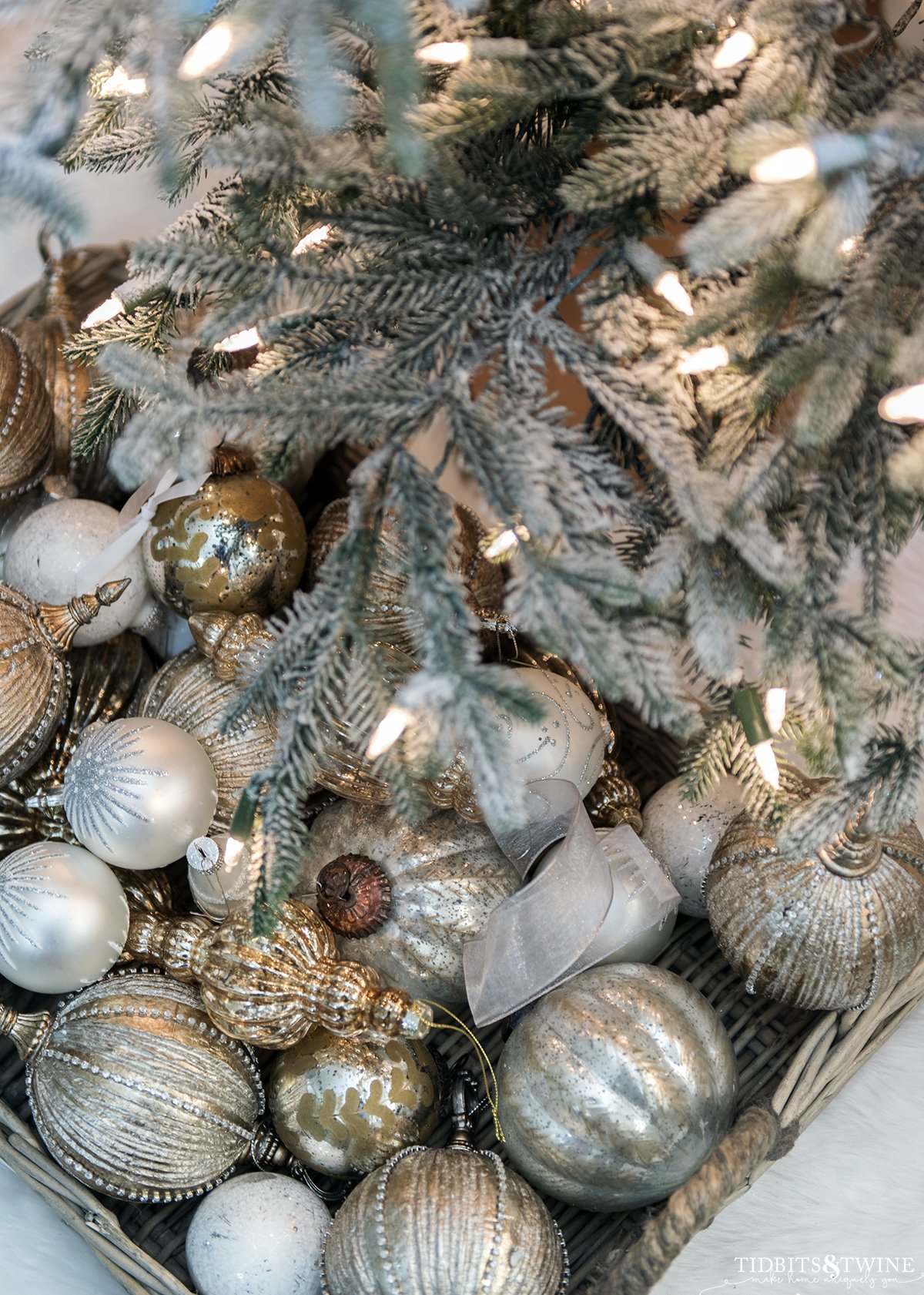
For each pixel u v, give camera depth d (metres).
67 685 1.18
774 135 0.94
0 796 1.20
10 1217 1.16
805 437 0.94
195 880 1.13
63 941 1.11
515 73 0.97
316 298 1.00
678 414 1.01
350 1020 1.10
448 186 0.98
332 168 0.98
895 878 1.11
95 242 1.41
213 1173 1.12
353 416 0.95
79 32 0.94
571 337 1.00
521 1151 1.10
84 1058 1.11
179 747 1.13
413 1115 1.12
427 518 0.95
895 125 0.93
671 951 1.21
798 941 1.11
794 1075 1.12
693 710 0.98
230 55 0.91
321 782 1.16
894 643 1.00
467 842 1.16
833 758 1.00
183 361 1.06
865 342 0.96
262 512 1.20
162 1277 1.09
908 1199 1.18
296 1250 1.09
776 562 0.98
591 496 0.99
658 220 1.04
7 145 0.93
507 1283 1.05
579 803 1.11
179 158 1.00
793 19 0.98
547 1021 1.10
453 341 0.99
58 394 1.27
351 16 0.93
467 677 0.94
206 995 1.11
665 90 1.04
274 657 0.98
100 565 1.16
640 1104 1.07
